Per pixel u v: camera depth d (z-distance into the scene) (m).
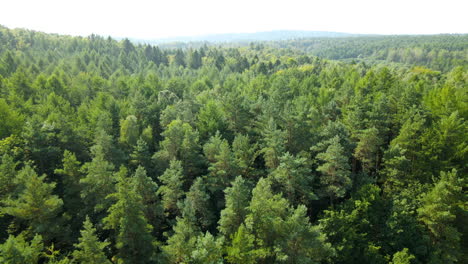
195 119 61.72
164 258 28.61
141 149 45.53
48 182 45.09
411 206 37.84
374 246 34.19
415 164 43.69
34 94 74.19
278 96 71.44
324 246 29.62
